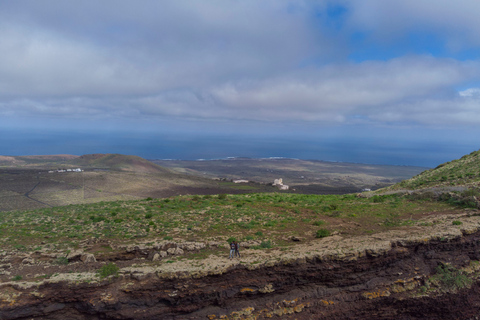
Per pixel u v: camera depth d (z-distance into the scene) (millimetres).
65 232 30359
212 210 40438
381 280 24984
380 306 24531
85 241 27734
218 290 21750
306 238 29047
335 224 34156
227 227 32719
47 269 21938
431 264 26656
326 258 23609
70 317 19984
